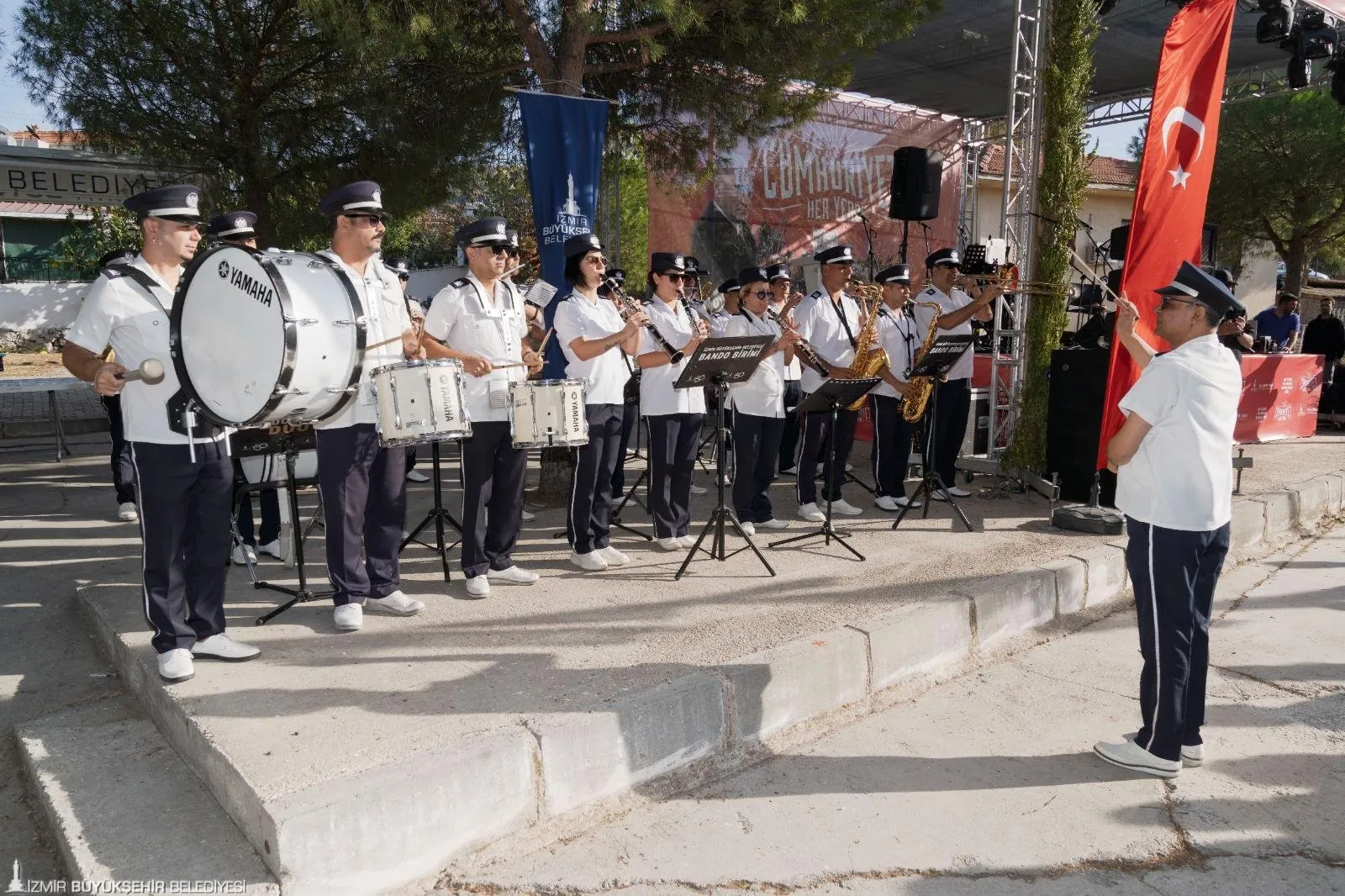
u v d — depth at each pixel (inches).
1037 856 130.6
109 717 164.4
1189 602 147.5
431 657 166.9
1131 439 148.0
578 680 154.8
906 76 533.0
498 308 210.5
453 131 361.7
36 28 347.6
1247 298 1125.7
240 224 206.1
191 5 362.0
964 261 331.9
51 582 230.4
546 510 300.4
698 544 222.1
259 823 115.6
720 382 207.0
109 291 151.2
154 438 153.2
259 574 227.8
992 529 268.4
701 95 360.5
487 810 128.1
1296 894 123.0
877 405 294.4
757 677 160.4
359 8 262.7
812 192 573.3
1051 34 293.4
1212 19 260.5
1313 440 468.1
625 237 1003.3
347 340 153.8
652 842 133.6
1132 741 156.9
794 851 131.1
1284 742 165.6
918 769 155.1
